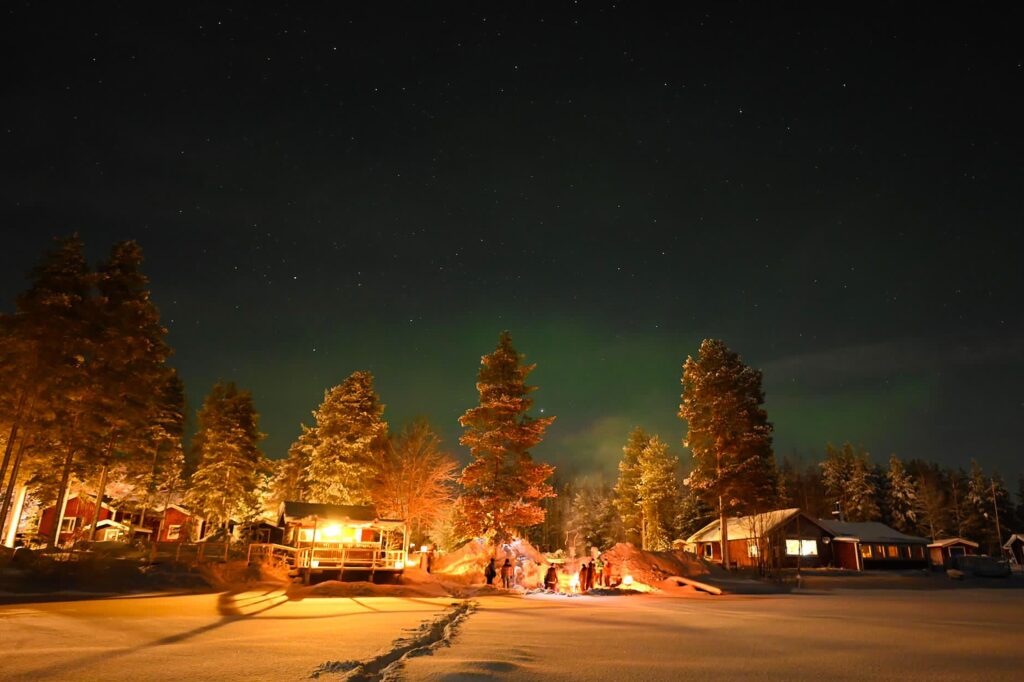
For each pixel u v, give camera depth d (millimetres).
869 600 26938
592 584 33281
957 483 100688
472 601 24422
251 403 50281
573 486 113938
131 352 33875
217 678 7273
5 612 15312
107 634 11555
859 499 86188
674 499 72625
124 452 38031
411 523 49656
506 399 39344
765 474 44156
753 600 27000
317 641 10961
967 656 10164
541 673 7957
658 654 10000
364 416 47000
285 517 36250
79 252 32469
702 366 47875
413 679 7203
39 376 30094
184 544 47219
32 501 53875
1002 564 51844
